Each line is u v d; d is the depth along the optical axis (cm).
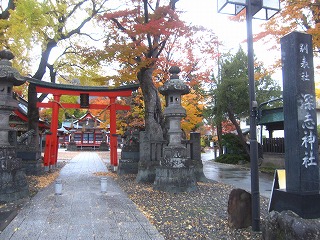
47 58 1753
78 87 1834
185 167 1085
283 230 456
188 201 905
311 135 484
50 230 607
